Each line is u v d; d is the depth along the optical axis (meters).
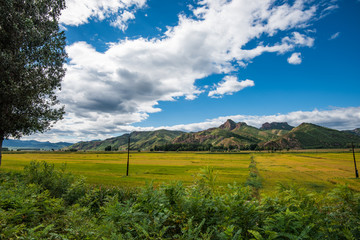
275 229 4.62
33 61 19.36
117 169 74.12
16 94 17.17
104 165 91.44
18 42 18.23
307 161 114.50
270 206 5.39
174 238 5.06
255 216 4.97
